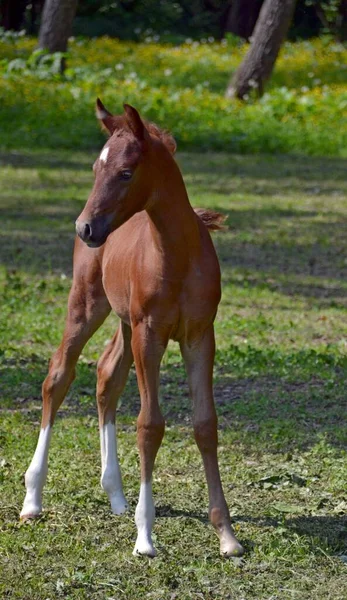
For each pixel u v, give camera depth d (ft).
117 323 47.21
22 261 59.88
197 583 23.18
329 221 74.49
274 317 49.34
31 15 201.87
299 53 171.01
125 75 139.95
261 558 24.36
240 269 59.36
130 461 30.58
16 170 90.38
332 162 101.86
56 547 24.85
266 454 31.68
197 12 215.92
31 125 107.04
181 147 104.88
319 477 29.76
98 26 194.39
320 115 115.24
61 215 73.41
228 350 42.70
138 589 22.82
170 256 23.61
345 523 26.61
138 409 35.99
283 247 66.03
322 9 208.85
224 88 141.28
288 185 88.12
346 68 157.28
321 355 41.70
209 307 24.26
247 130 108.88
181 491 28.45
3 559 24.25
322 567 24.07
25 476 27.35
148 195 23.11
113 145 22.74
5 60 127.13
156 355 24.11
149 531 24.56
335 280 57.98
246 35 208.54
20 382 38.42
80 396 37.17
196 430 24.58
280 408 35.99
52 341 44.27
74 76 125.39
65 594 22.67
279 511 27.14
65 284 54.80
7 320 47.21
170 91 125.59
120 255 25.50
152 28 205.67
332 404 36.68
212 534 25.68
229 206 77.97
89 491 28.30
